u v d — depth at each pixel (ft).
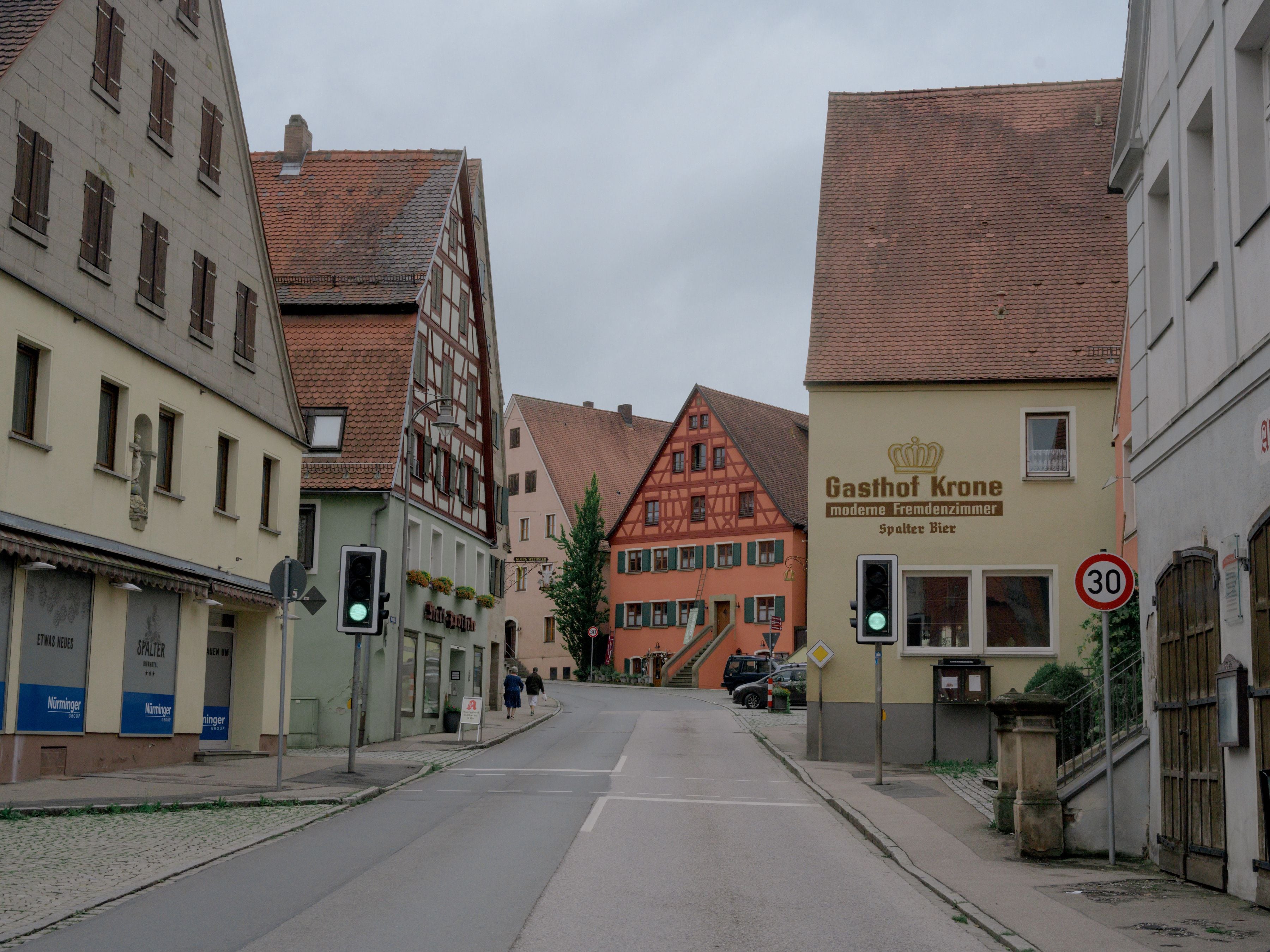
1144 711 47.44
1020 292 98.78
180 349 78.28
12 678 61.46
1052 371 93.76
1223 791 38.17
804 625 224.12
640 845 47.37
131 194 72.49
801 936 30.71
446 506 134.00
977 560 93.04
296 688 109.50
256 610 90.22
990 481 93.56
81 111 67.26
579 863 41.96
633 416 310.86
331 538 112.06
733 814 59.67
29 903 32.60
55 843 43.57
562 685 237.66
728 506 236.43
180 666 78.38
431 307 127.54
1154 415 47.32
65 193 65.62
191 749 79.82
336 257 127.34
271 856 42.73
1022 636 92.63
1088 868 43.83
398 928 30.32
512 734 121.19
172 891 35.37
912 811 60.13
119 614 71.26
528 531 280.92
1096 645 79.46
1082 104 109.09
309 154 140.36
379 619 73.26
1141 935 31.35
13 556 60.70
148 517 73.67
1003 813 52.37
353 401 116.67
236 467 86.48
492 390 159.63
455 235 136.56
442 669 132.46
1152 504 47.24
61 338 64.90
